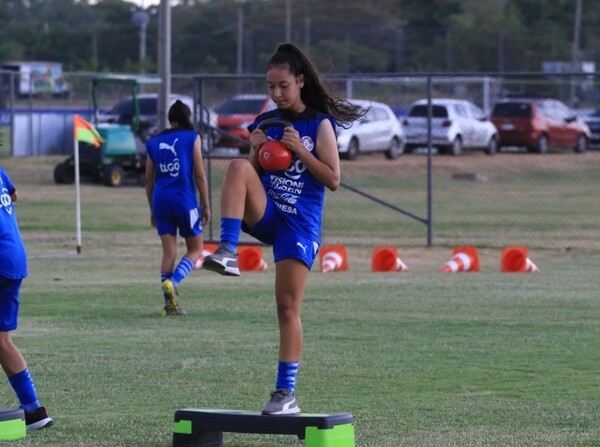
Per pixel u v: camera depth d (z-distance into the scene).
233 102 50.66
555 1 123.62
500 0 140.50
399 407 12.50
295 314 10.42
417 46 117.19
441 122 60.91
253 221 10.34
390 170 52.47
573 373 14.50
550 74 28.48
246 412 10.40
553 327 18.09
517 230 35.97
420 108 63.06
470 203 43.81
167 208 19.39
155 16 136.38
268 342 16.75
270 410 10.20
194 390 13.36
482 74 29.08
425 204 43.22
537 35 111.50
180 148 19.36
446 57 106.81
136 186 50.34
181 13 136.62
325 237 34.03
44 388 13.44
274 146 10.23
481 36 111.19
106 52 128.62
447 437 11.04
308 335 17.34
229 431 10.27
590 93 86.44
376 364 15.05
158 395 13.09
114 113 58.03
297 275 10.36
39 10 170.00
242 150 42.91
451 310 19.91
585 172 54.00
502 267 26.44
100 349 16.08
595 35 118.25
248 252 26.72
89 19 165.75
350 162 54.00
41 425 11.35
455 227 36.78
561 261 28.53
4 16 154.75
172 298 19.28
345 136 54.56
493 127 62.22
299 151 10.27
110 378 14.05
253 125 10.75
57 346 16.30
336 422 10.06
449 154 61.16
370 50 111.19
